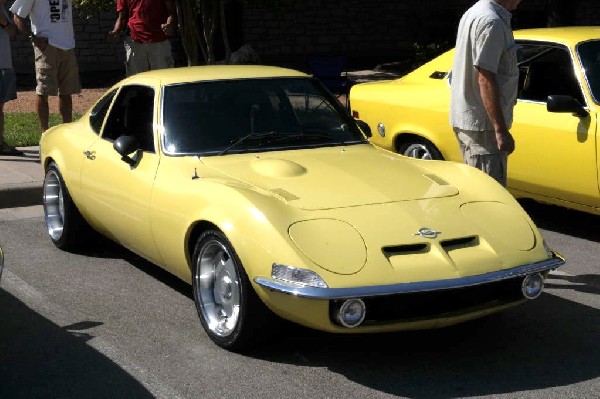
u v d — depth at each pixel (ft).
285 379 16.48
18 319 19.72
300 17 74.74
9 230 27.45
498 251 16.85
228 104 20.98
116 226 21.66
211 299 18.22
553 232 27.20
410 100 28.45
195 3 55.11
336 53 76.74
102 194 21.97
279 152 20.24
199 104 20.88
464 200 18.20
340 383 16.33
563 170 25.02
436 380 16.48
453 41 71.00
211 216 17.43
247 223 16.69
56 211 25.55
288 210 16.96
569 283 22.22
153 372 16.83
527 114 25.89
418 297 16.06
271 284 15.93
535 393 15.92
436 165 20.25
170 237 19.01
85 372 16.85
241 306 16.90
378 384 16.30
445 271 16.07
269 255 16.12
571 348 18.06
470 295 16.47
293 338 18.43
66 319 19.72
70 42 36.24
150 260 20.99
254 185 18.13
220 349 17.89
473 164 21.81
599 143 23.97
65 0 35.96
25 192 30.60
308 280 15.61
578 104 24.34
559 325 19.35
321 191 17.89
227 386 16.20
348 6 76.38
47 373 16.81
